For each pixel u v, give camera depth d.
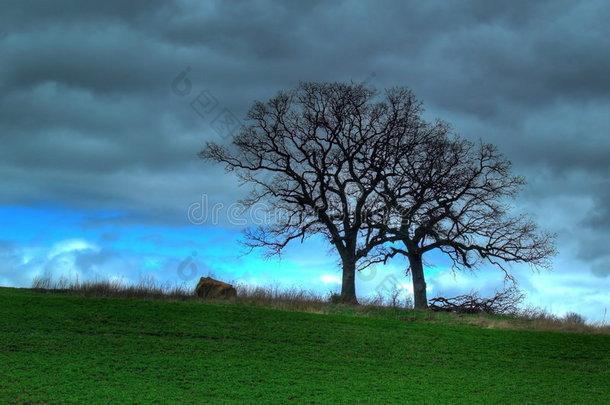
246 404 14.09
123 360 17.14
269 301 28.19
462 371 18.22
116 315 22.14
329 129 36.59
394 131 36.78
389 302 31.92
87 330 20.11
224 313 23.77
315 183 37.03
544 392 16.34
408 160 37.03
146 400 13.97
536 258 35.62
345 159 36.66
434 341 21.77
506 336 23.19
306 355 19.05
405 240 37.03
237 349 19.19
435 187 36.31
